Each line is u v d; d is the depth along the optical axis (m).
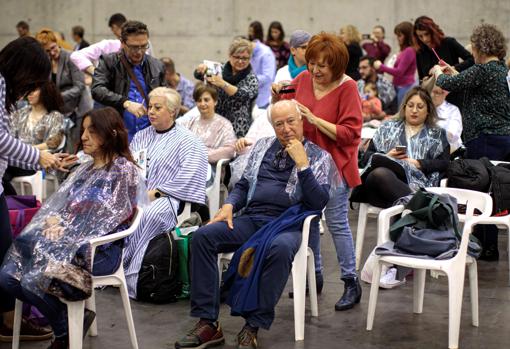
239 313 4.11
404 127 5.95
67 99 8.43
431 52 7.62
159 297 4.96
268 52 8.59
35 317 4.34
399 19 12.23
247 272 4.18
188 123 6.91
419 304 4.75
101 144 4.14
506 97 6.09
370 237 6.77
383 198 5.61
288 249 4.10
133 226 4.05
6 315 4.25
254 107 7.14
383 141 5.98
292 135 4.36
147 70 6.18
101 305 4.93
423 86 6.47
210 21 13.19
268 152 4.56
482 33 6.03
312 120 4.49
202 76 6.96
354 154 4.65
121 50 6.15
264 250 4.12
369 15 12.38
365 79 9.83
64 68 8.55
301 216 4.29
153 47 13.45
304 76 4.77
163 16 13.38
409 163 5.69
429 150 5.80
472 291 4.52
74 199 4.07
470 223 4.25
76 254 3.84
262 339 4.32
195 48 13.30
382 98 9.81
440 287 5.29
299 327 4.29
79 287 3.74
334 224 4.77
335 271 5.71
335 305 4.81
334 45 4.50
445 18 11.98
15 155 3.89
